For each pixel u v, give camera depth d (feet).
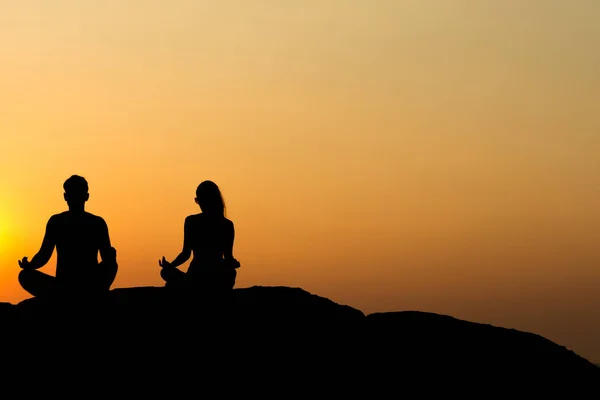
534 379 44.83
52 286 43.21
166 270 44.83
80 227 43.52
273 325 44.96
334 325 46.32
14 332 42.52
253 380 41.39
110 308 44.11
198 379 41.01
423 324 48.32
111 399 39.70
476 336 47.70
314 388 41.55
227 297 45.06
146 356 41.78
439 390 42.83
